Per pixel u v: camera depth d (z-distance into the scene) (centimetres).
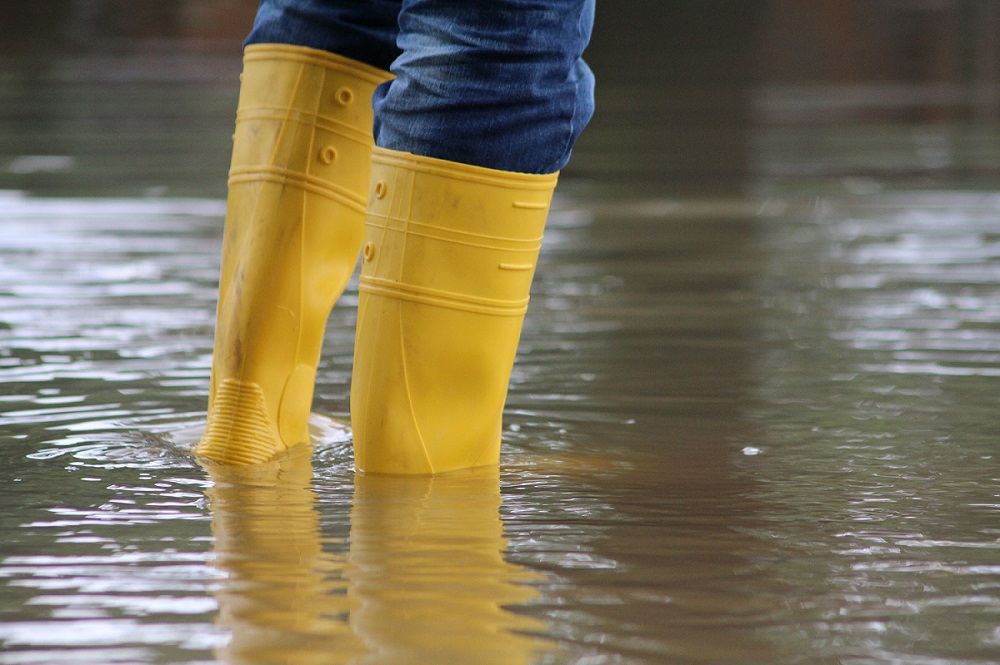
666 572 453
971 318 1090
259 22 688
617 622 402
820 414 740
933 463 623
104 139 2842
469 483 594
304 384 697
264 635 389
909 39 5819
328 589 431
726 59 5416
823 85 4556
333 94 677
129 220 1788
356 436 625
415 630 394
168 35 5684
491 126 587
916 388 812
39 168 2373
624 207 2052
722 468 619
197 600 419
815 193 2164
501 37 577
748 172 2486
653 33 6197
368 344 613
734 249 1602
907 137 3055
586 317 1135
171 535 496
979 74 4797
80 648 380
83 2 6122
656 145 2980
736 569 457
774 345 982
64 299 1196
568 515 533
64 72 4519
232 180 697
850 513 534
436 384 610
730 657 377
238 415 665
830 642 388
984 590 435
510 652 378
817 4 6712
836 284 1310
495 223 600
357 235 705
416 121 592
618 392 813
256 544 484
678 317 1127
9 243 1573
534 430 712
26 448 656
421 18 592
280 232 677
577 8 596
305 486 588
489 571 453
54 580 440
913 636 393
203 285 1288
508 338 620
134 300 1196
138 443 674
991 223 1780
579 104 609
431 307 601
